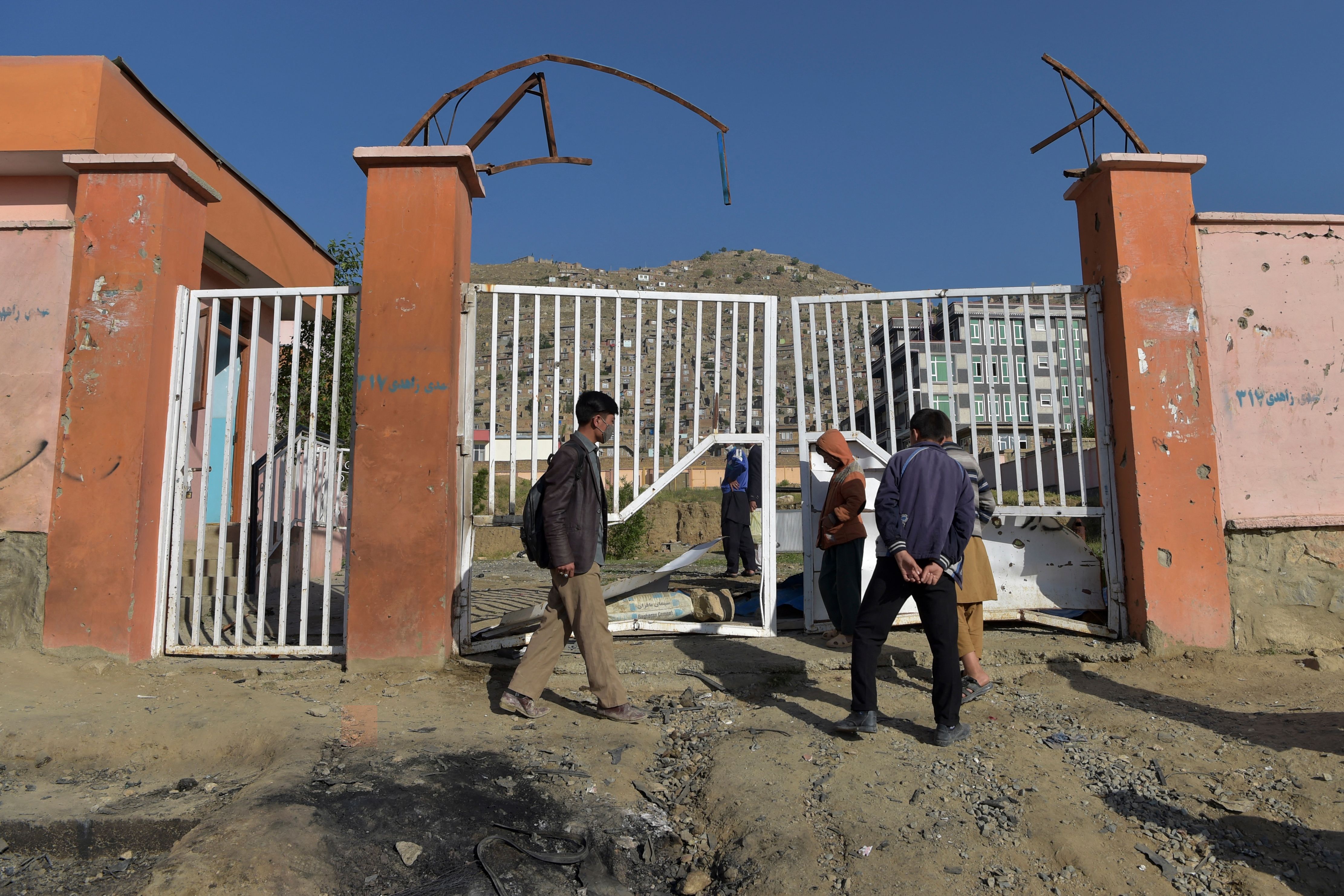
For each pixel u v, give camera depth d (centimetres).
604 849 315
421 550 508
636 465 554
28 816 320
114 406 523
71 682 469
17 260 544
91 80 615
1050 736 409
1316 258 577
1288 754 372
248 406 550
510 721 426
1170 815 325
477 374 559
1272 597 547
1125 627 558
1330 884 277
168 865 266
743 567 1088
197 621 542
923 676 511
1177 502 546
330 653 530
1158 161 563
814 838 310
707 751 399
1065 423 630
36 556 522
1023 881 284
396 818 312
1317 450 561
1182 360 556
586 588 433
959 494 402
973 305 618
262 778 335
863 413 743
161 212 539
